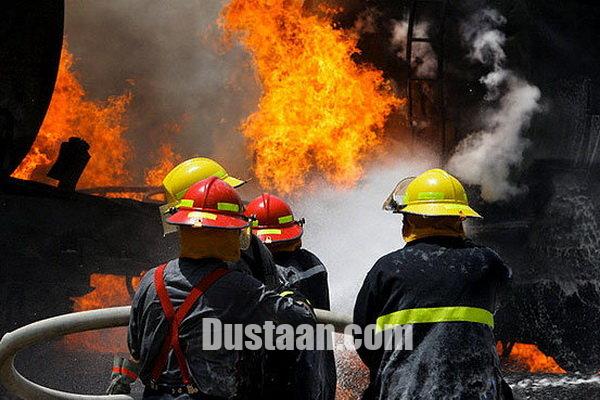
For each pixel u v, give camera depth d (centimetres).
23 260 994
